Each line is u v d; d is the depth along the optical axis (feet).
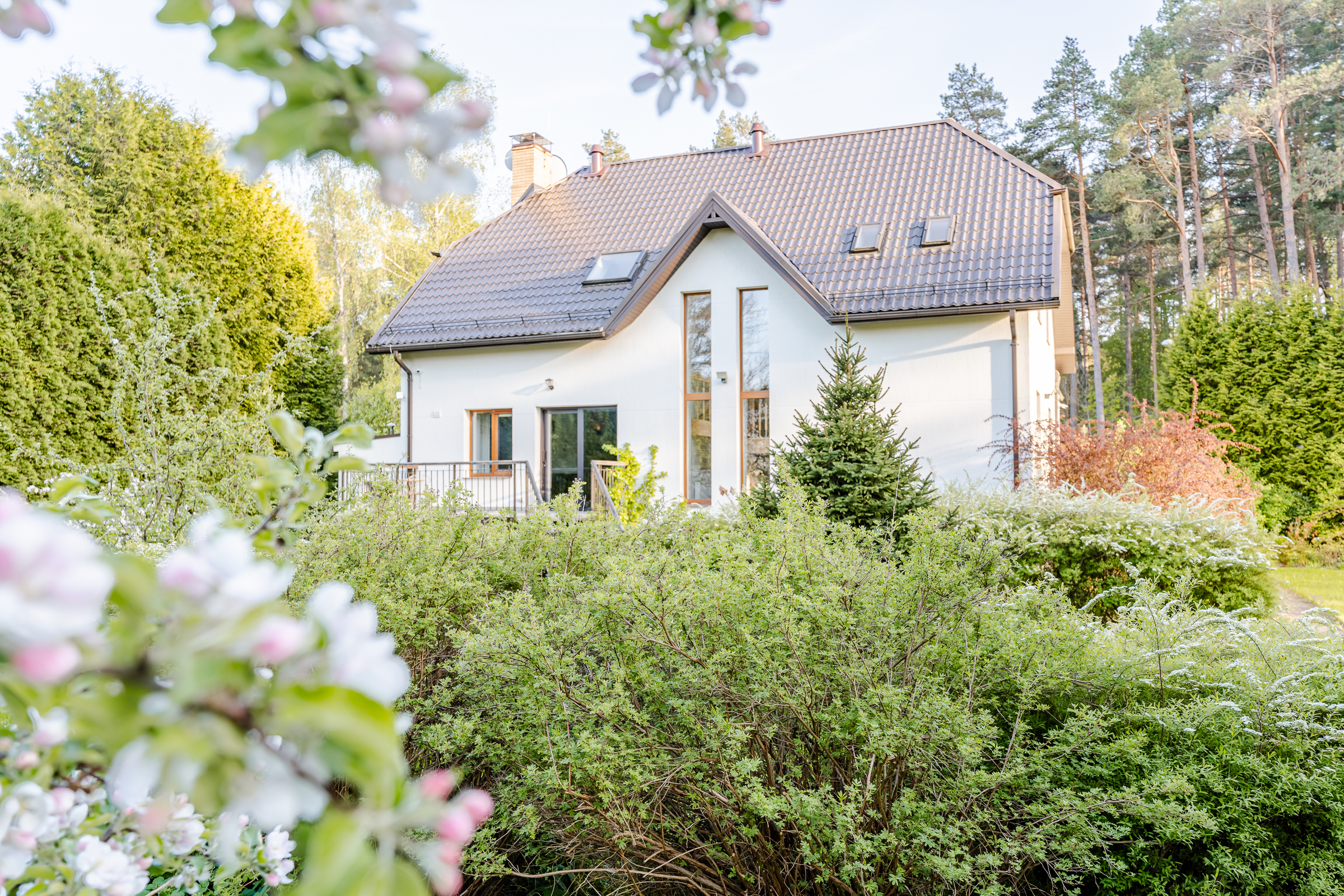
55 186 57.00
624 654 11.53
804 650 10.96
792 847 10.87
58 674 1.60
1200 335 57.11
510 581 16.80
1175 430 39.83
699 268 47.55
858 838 9.17
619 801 9.87
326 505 16.34
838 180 52.37
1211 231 113.29
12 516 1.68
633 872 10.39
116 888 3.73
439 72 2.22
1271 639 14.61
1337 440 49.73
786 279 44.19
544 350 50.14
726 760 10.11
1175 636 13.71
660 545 17.25
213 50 2.18
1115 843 11.07
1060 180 119.14
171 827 4.19
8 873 3.24
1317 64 98.48
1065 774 11.02
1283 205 97.45
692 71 3.91
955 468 42.04
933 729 10.08
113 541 16.05
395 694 2.15
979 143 51.42
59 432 37.93
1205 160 110.73
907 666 11.50
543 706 10.47
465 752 12.94
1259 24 98.17
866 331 43.88
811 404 40.40
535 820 10.38
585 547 17.11
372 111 2.20
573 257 54.24
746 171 56.29
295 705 1.93
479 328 50.98
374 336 52.65
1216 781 10.83
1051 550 26.48
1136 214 104.83
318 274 93.25
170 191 57.72
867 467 31.81
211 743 1.86
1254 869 10.61
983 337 41.93
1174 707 12.05
